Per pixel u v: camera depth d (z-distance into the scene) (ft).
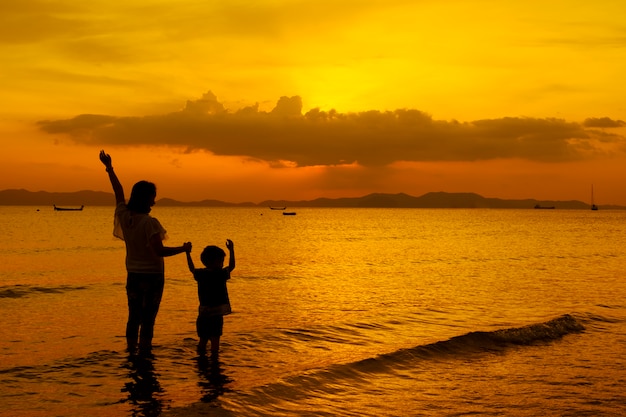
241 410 21.68
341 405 23.44
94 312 42.55
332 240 175.32
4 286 57.41
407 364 29.91
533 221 453.17
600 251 127.13
